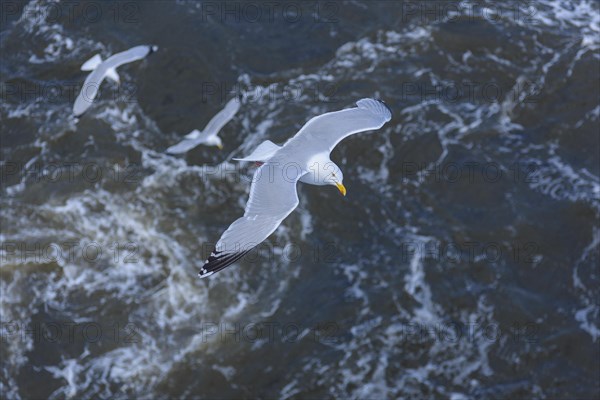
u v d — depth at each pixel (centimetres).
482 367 1658
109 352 1675
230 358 1652
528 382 1647
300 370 1641
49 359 1670
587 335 1691
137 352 1673
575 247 1797
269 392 1623
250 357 1652
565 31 2131
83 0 2189
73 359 1669
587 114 1991
